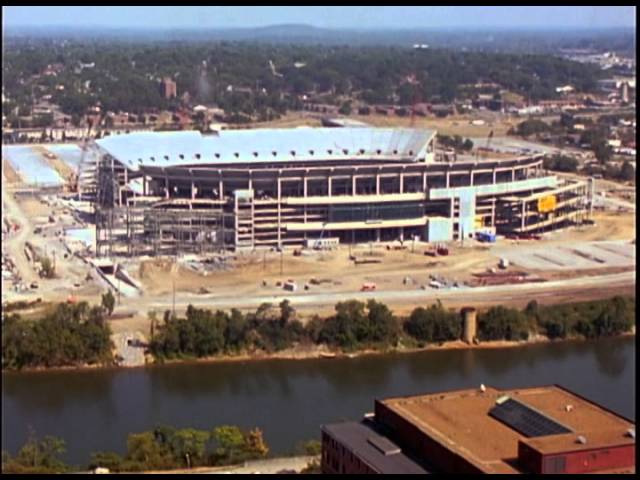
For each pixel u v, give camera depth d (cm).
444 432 13900
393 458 13800
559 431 13525
